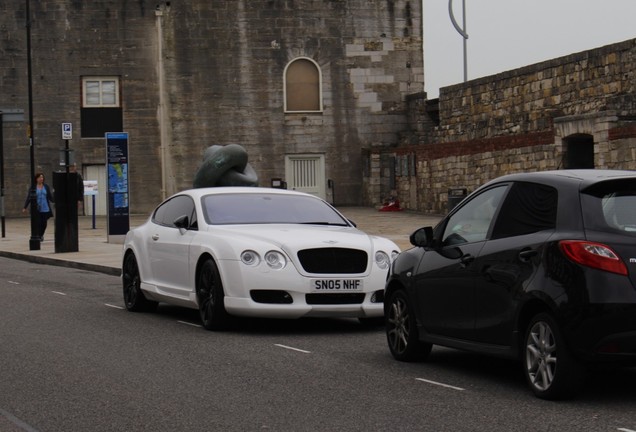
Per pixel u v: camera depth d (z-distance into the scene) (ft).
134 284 47.88
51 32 139.95
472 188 109.60
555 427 24.12
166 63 141.49
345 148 144.97
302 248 39.88
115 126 140.97
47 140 140.36
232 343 37.99
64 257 79.41
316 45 144.05
